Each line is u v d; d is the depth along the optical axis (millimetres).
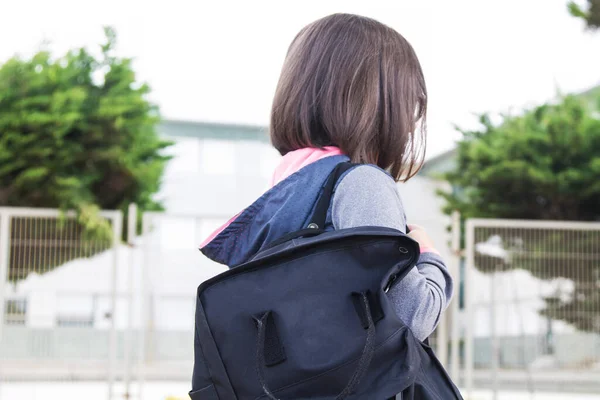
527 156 8367
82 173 7277
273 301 1003
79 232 5797
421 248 1141
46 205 6836
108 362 5617
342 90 1174
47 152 6770
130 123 7672
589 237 5934
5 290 5660
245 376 996
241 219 1156
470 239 5914
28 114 6801
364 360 935
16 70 7004
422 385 999
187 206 21375
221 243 1171
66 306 5703
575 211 8109
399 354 982
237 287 1031
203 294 1050
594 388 5777
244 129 21859
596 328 5852
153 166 7941
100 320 5723
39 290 5703
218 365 1012
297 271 1014
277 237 1116
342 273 1004
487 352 5852
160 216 5902
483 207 8570
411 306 1039
